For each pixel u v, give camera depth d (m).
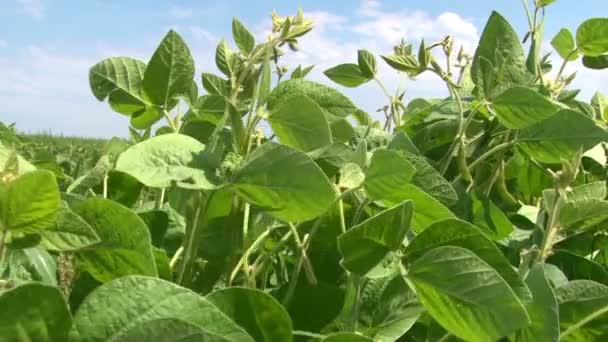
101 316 0.49
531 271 0.79
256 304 0.63
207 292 0.88
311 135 0.84
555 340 0.74
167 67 1.04
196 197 0.80
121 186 1.10
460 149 1.29
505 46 1.51
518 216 1.34
